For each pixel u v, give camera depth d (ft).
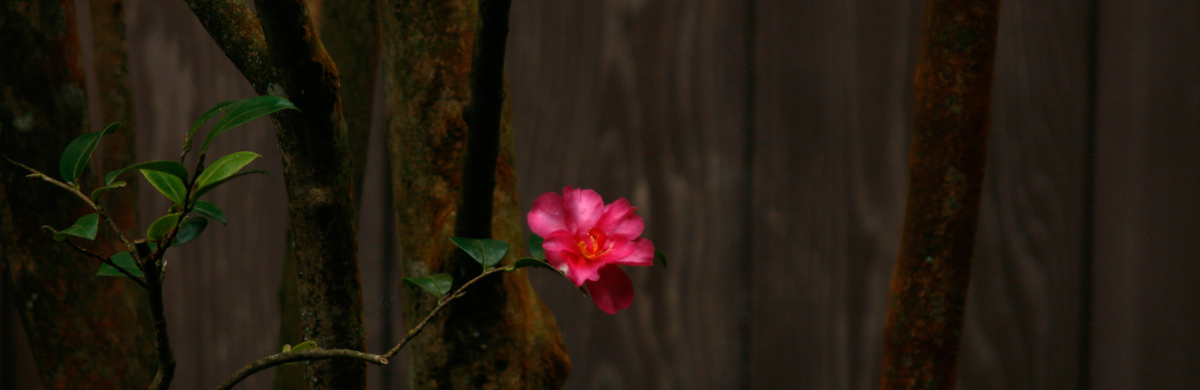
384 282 6.75
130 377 5.54
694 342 6.66
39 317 5.40
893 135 6.48
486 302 5.07
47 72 5.31
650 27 6.64
